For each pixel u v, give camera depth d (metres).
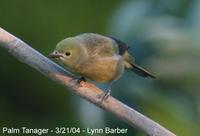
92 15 22.53
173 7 12.92
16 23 22.05
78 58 9.69
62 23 22.23
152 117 12.90
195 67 12.09
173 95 12.58
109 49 10.00
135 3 13.54
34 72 21.61
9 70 21.67
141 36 12.64
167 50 12.27
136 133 12.90
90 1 22.55
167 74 12.31
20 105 21.62
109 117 13.21
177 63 12.20
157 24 12.67
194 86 12.27
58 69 8.62
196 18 12.55
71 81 8.52
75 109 17.80
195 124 12.95
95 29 22.67
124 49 10.38
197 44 12.15
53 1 22.25
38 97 21.61
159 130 8.17
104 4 22.59
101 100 8.34
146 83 12.62
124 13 13.48
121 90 12.70
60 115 21.12
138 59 12.51
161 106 12.75
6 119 21.58
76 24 22.48
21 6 22.05
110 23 15.16
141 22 12.95
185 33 12.32
